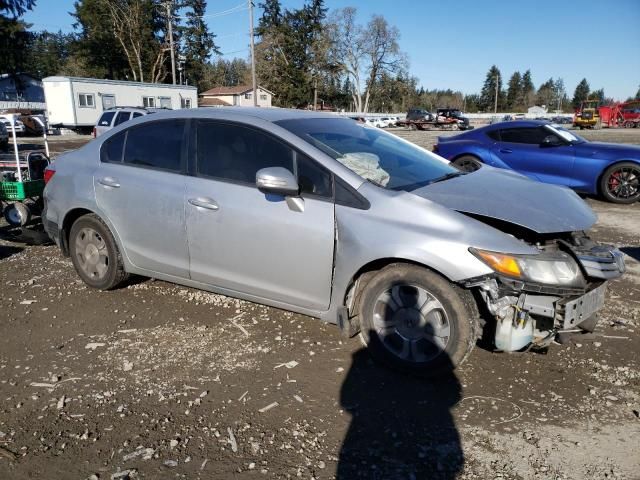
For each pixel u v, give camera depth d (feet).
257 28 233.96
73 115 104.99
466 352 10.28
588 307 10.40
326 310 11.56
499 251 9.78
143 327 13.30
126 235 14.28
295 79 231.50
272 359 11.68
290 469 8.25
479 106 392.68
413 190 11.37
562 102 383.04
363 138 13.50
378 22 229.45
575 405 9.96
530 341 10.28
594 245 10.92
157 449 8.71
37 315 14.05
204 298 15.12
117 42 185.57
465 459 8.48
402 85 247.09
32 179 23.97
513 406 9.91
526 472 8.18
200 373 11.09
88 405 9.95
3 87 159.43
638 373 11.09
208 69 315.58
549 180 31.60
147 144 14.05
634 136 99.96
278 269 11.84
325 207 11.12
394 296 10.83
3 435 9.08
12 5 131.44
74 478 8.07
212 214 12.46
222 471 8.21
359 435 9.07
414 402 10.05
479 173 13.58
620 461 8.43
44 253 20.08
